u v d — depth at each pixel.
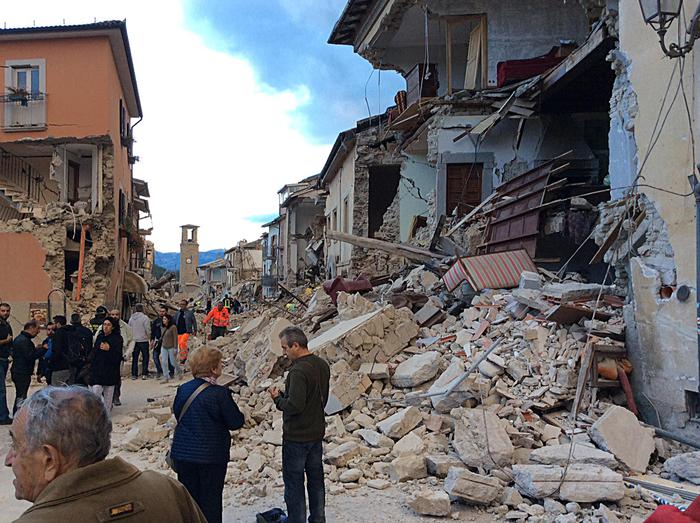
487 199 16.62
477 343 9.29
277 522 5.29
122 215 25.78
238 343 16.03
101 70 21.95
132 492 1.94
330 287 15.86
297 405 4.88
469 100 18.11
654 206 7.88
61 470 1.93
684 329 7.18
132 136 28.39
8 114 21.78
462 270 12.05
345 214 29.19
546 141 17.88
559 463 6.24
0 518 5.98
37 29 21.34
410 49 22.67
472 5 18.94
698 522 1.95
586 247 13.75
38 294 20.81
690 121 7.11
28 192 24.25
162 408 10.16
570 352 8.18
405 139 22.50
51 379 10.39
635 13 8.40
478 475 5.91
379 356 9.73
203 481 4.50
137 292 29.27
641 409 7.92
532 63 17.67
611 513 5.33
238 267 70.31
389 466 6.74
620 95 9.23
